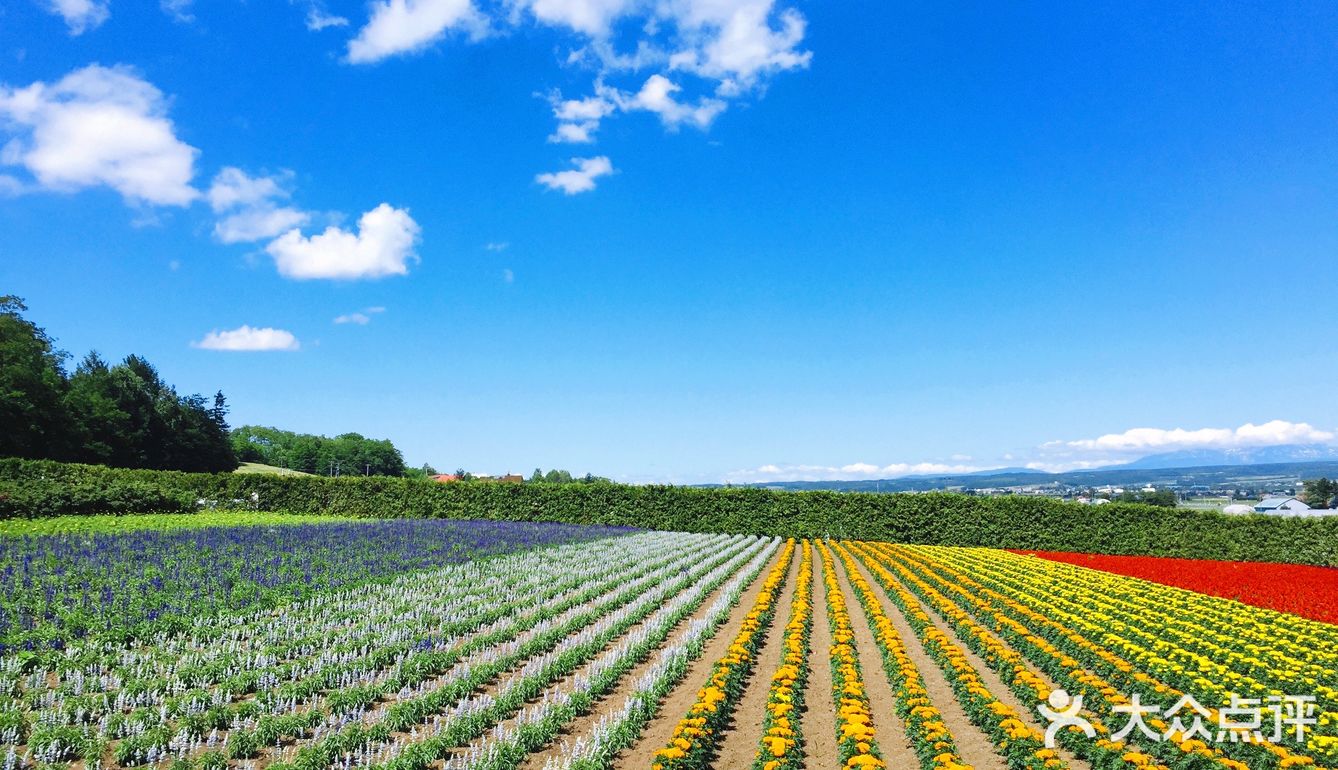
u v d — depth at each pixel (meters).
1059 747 13.13
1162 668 16.66
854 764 10.95
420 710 13.56
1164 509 49.78
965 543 52.38
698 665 18.06
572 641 18.80
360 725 12.38
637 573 32.28
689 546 43.38
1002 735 12.77
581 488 57.66
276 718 12.57
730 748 12.91
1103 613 24.78
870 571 36.53
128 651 16.59
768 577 31.67
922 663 18.66
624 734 12.62
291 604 21.86
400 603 22.77
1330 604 28.58
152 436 85.12
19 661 14.51
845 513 54.28
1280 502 118.25
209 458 93.25
